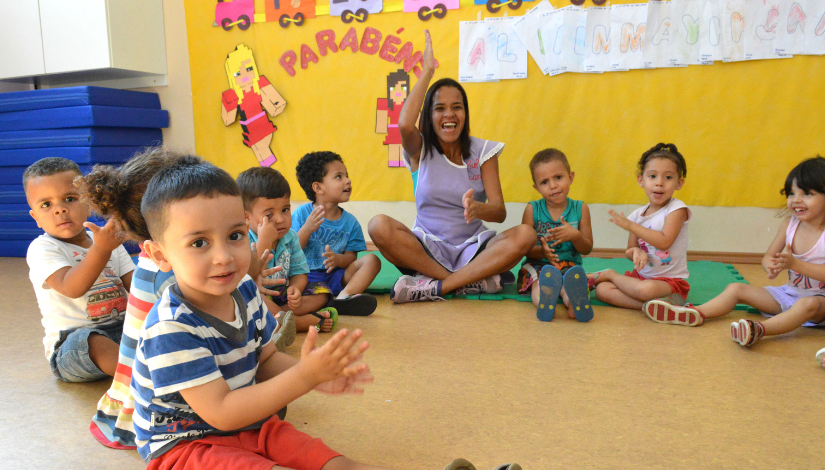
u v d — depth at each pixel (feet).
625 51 9.44
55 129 10.83
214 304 3.06
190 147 11.95
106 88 10.82
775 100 9.06
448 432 3.91
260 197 6.00
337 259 7.36
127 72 11.66
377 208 11.02
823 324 6.22
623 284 7.11
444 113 7.52
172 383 2.76
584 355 5.40
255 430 3.15
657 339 5.87
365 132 10.80
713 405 4.30
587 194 10.01
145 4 11.39
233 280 2.89
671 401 4.37
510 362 5.21
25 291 8.27
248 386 2.92
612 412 4.19
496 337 5.96
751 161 9.32
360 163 10.93
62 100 10.71
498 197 7.82
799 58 8.86
